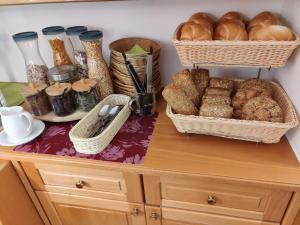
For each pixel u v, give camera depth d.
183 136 0.87
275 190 0.71
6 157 0.85
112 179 0.84
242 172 0.72
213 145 0.82
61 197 0.97
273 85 0.90
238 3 0.93
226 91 0.86
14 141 0.89
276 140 0.76
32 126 0.93
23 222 0.99
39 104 0.98
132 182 0.83
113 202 0.92
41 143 0.88
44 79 1.09
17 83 1.30
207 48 0.76
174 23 1.01
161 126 0.93
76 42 1.08
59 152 0.83
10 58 1.24
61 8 1.06
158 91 1.11
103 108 0.96
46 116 1.00
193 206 0.84
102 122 0.92
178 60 1.09
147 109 0.96
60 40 1.04
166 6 0.98
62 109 0.97
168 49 1.07
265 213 0.78
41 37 1.16
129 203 0.90
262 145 0.81
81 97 0.97
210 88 0.88
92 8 1.04
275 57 0.74
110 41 1.11
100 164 0.78
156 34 1.05
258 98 0.77
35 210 1.06
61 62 1.07
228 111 0.76
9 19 1.13
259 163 0.75
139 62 0.93
